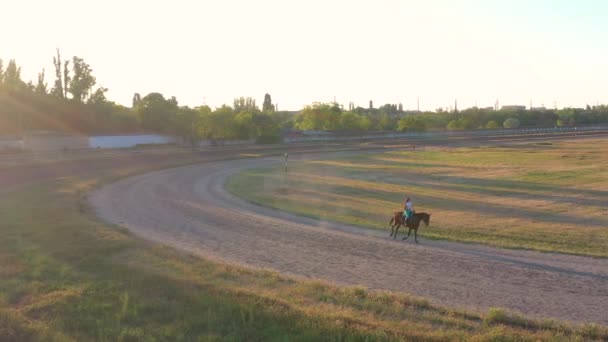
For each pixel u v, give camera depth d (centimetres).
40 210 3316
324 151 10100
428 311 1645
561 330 1495
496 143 12281
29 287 1717
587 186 4959
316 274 2155
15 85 10906
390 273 2177
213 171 6531
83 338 1327
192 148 9550
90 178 5238
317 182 5534
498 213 3684
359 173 6444
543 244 2708
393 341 1326
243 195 4553
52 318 1456
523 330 1483
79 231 2664
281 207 3925
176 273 1953
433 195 4609
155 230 2981
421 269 2238
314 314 1516
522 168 6644
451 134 15850
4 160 6256
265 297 1666
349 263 2334
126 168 6331
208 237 2834
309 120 15238
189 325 1420
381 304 1669
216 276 1962
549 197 4362
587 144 11150
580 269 2231
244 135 11375
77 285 1752
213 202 4116
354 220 3422
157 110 10788
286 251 2545
